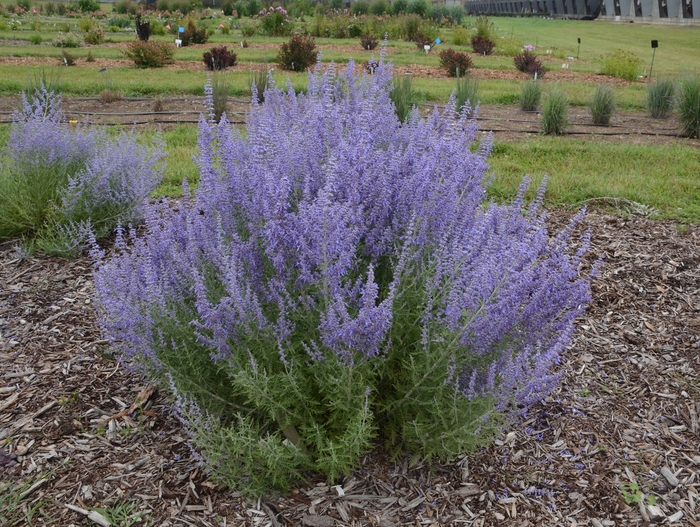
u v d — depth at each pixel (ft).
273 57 72.90
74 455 11.08
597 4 197.47
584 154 32.04
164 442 11.39
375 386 10.45
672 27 151.02
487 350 9.89
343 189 10.28
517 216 11.71
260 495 10.22
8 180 19.80
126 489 10.38
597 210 23.94
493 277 9.30
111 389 12.81
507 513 10.31
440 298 9.86
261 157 10.46
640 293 17.67
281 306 9.40
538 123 40.78
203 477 10.62
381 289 10.80
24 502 10.09
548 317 9.95
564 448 11.84
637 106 48.34
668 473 11.28
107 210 20.16
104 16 155.74
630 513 10.44
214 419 10.16
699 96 37.06
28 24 124.67
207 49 82.74
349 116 13.39
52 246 18.52
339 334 8.72
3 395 12.59
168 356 10.41
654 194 25.16
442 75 63.10
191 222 11.75
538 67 64.95
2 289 16.74
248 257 10.24
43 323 15.15
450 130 12.39
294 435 10.46
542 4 235.20
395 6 150.92
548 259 10.27
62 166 20.17
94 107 43.24
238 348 9.76
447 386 9.80
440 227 10.72
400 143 13.26
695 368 14.37
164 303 10.47
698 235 21.45
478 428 9.37
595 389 13.65
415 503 10.36
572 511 10.44
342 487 10.57
